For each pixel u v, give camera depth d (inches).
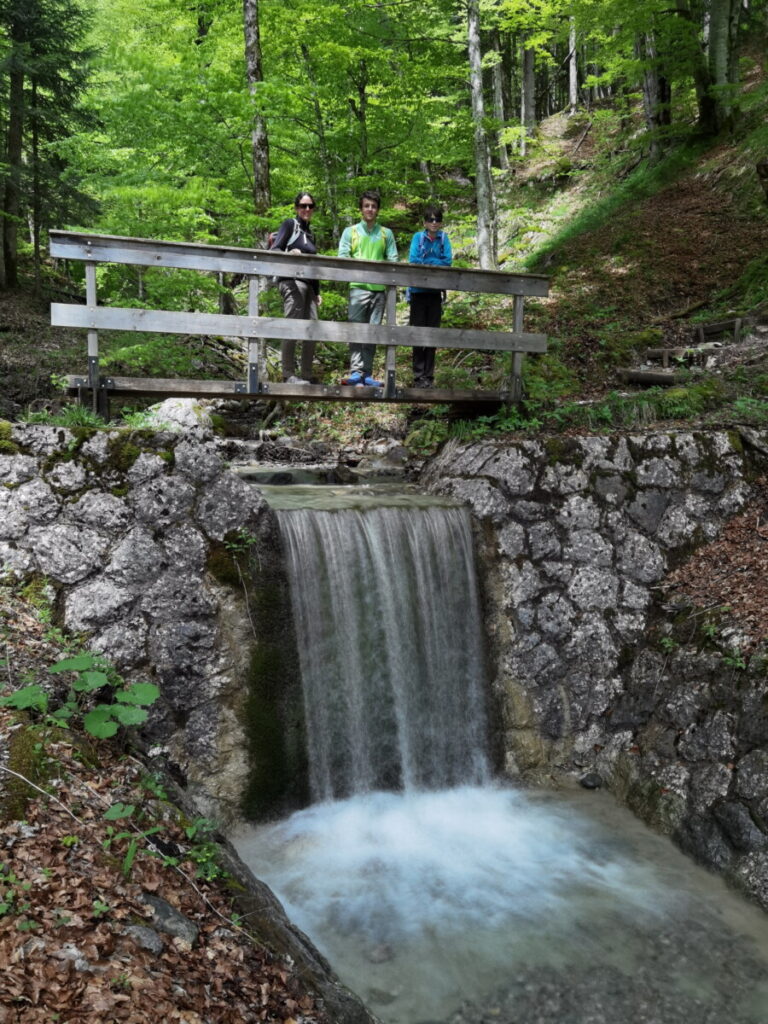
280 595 222.5
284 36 478.0
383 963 165.3
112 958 105.0
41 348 560.4
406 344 284.2
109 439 209.6
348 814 224.7
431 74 538.0
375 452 354.0
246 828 211.8
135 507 208.4
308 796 223.0
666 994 159.3
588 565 265.3
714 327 410.0
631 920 182.2
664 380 359.6
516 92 1163.3
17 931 103.3
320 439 375.9
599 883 197.2
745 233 521.0
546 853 211.3
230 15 521.0
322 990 124.3
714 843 203.0
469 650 253.6
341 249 299.4
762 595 235.1
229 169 498.3
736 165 595.8
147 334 372.5
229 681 213.3
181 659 207.9
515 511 263.9
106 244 236.7
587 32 768.9
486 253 559.2
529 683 257.1
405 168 616.1
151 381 251.4
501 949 171.2
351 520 236.4
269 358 447.2
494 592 259.6
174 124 460.8
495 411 315.6
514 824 227.0
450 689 249.4
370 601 236.5
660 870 203.3
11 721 145.7
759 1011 155.5
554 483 268.7
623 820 228.5
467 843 215.9
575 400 353.4
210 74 435.2
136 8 595.5
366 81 537.0
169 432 217.2
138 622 204.7
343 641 231.8
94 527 203.5
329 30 479.8
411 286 283.1
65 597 198.4
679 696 232.7
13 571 194.7
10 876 112.3
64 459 204.2
